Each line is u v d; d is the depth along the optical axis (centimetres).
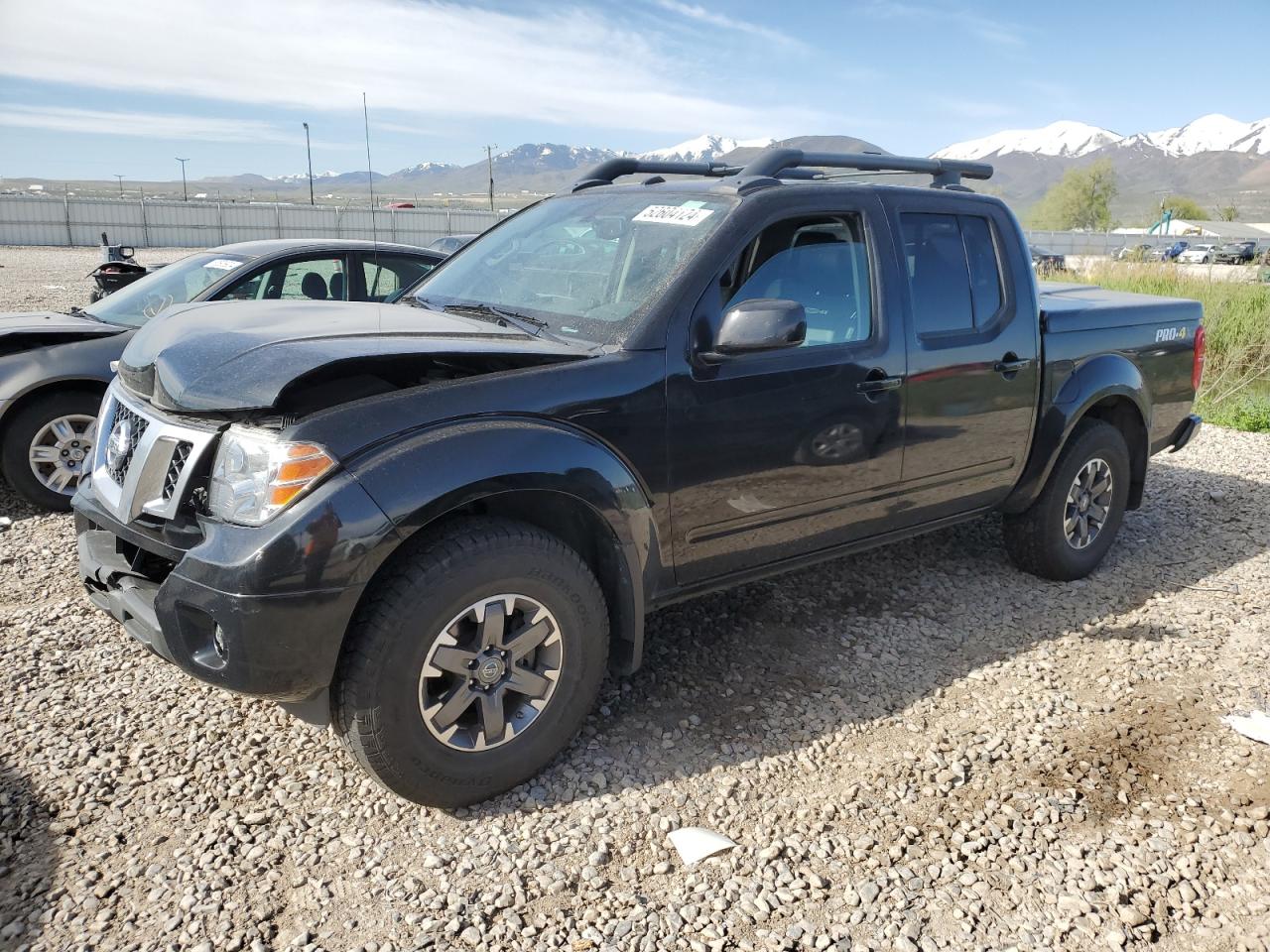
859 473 363
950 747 323
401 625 254
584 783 297
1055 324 439
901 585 466
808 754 317
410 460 253
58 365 542
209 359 266
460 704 270
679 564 324
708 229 327
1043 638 411
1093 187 13650
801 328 295
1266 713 347
